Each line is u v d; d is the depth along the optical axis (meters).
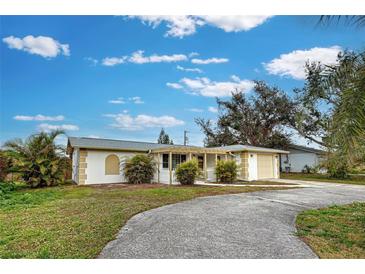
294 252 4.18
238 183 16.86
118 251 4.18
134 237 4.84
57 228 5.57
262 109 29.02
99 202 8.78
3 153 13.95
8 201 9.35
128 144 18.28
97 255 4.04
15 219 6.58
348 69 4.59
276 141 28.28
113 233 5.09
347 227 5.77
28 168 13.70
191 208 7.79
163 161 17.77
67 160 15.14
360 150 4.05
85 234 5.07
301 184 16.42
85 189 12.67
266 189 13.07
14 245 4.57
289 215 6.93
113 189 12.63
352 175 23.33
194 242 4.58
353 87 4.26
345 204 8.80
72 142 16.30
